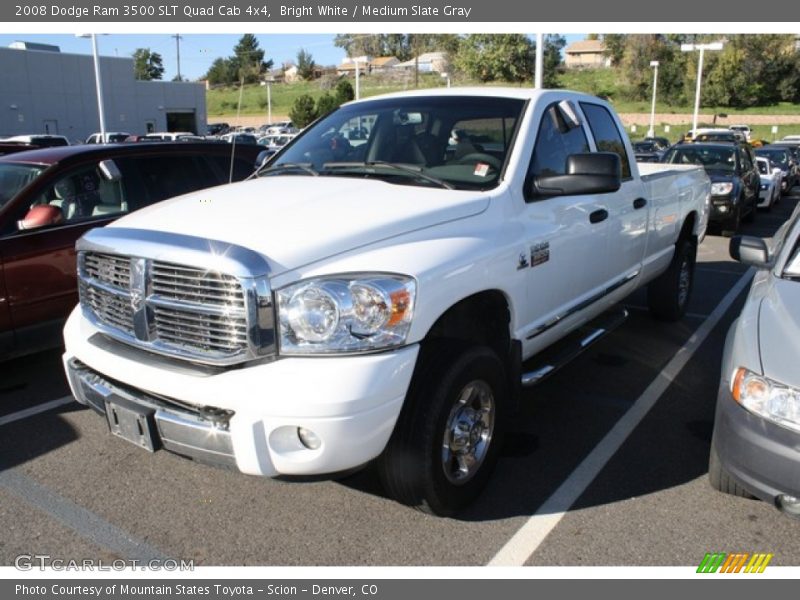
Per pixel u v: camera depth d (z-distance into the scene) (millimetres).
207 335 2938
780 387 2971
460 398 3334
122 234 3221
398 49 101500
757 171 16375
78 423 4637
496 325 3822
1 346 5156
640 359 5875
